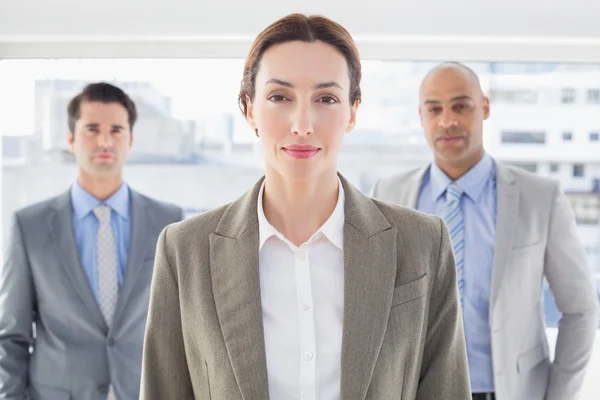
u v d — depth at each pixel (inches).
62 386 78.4
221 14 90.9
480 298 77.8
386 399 38.4
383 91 101.1
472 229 79.9
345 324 37.8
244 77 40.3
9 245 80.0
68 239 80.2
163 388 42.4
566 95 100.7
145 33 91.7
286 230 40.4
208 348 39.2
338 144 38.2
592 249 103.4
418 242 40.9
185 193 103.7
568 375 78.8
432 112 81.7
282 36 37.2
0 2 90.6
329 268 39.9
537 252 78.2
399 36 92.2
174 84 100.7
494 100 101.0
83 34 91.7
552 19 91.0
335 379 38.1
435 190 83.2
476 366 76.4
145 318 81.2
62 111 101.1
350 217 40.4
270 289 39.7
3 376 77.0
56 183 102.8
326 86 36.8
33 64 99.3
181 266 41.4
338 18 90.7
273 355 38.5
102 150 82.2
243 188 103.8
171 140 102.4
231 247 40.3
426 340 42.2
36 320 81.5
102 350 78.9
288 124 36.9
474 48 96.8
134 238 82.3
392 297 39.2
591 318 79.0
